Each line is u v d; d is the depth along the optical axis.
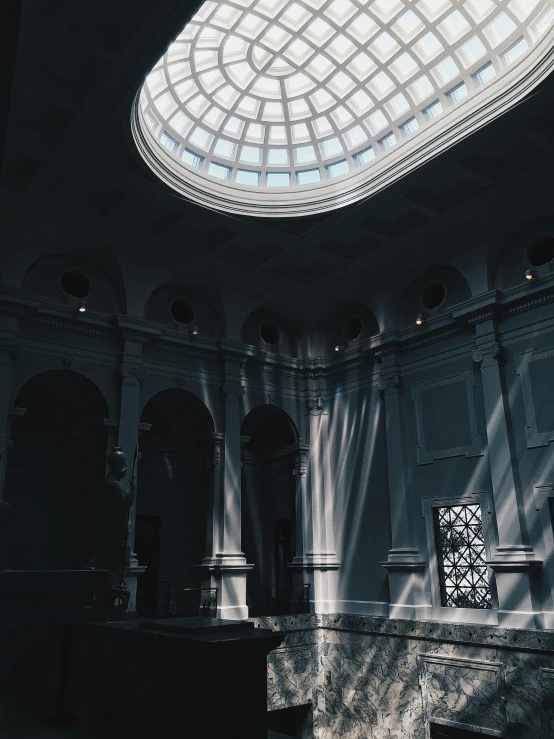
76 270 15.53
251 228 15.85
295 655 16.75
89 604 6.27
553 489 13.38
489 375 14.82
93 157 12.66
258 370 18.59
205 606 16.00
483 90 12.44
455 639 14.19
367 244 16.98
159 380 16.45
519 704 12.83
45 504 17.05
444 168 13.64
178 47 12.78
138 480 19.31
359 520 17.64
